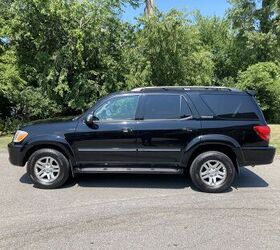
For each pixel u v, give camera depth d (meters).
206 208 6.66
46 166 7.91
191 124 7.75
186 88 8.03
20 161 7.91
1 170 9.48
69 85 17.62
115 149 7.81
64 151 7.90
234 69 32.47
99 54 17.77
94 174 9.18
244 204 6.91
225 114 7.80
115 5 17.58
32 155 7.88
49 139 7.82
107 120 7.87
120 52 18.66
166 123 7.77
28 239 5.24
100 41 17.62
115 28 18.00
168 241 5.19
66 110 18.47
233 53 31.98
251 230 5.61
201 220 6.04
